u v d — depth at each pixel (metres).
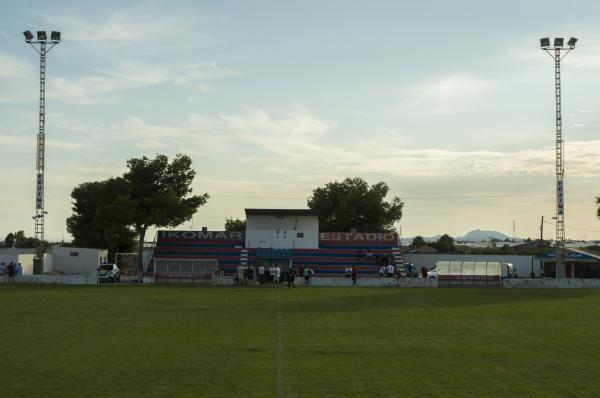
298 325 28.66
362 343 23.03
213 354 20.34
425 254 98.69
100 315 32.72
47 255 83.00
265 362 18.95
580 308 39.00
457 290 60.66
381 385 15.85
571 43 75.31
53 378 16.58
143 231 85.69
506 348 22.00
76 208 98.62
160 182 86.44
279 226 88.25
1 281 67.56
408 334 25.70
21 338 24.00
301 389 15.37
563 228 76.06
